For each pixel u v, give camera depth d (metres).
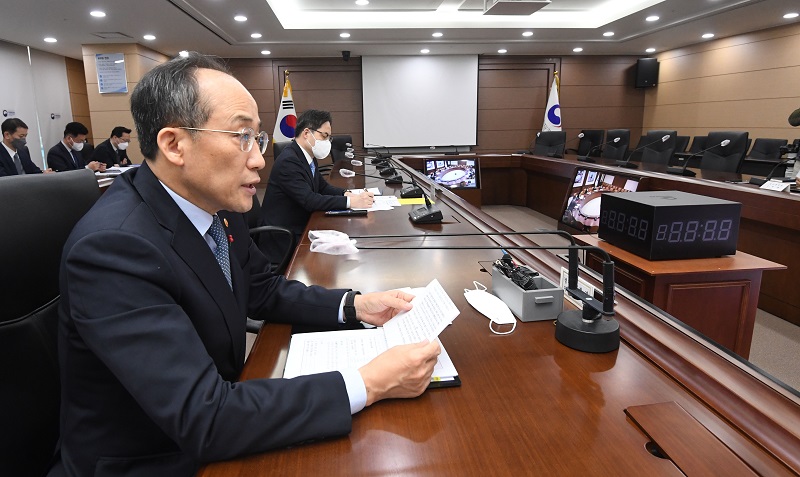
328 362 0.78
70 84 8.20
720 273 1.66
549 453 0.57
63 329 0.69
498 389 0.72
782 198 2.63
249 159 0.73
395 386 0.68
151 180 0.74
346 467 0.56
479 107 8.44
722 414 0.63
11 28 5.69
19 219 0.79
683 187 3.34
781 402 0.63
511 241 1.61
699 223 1.69
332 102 8.25
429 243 1.60
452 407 0.68
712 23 6.01
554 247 0.92
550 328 0.93
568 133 8.64
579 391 0.70
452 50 7.72
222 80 0.71
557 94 8.02
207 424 0.57
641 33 6.64
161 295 0.64
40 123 7.42
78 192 0.91
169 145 0.70
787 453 0.55
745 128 6.68
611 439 0.59
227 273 0.86
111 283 0.62
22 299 0.79
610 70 8.48
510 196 6.53
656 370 0.76
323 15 6.41
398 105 8.17
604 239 1.96
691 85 7.57
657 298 1.66
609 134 6.16
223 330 0.76
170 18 5.29
